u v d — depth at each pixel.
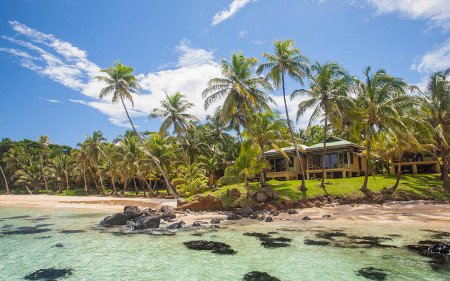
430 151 40.00
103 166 75.31
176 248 16.91
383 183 38.22
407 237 18.22
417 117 38.03
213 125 64.75
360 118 36.69
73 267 13.79
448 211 26.58
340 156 48.34
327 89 37.91
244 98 39.34
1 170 90.50
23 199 58.50
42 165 89.50
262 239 18.72
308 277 12.04
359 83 37.47
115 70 47.50
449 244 15.97
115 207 42.59
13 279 12.35
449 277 11.62
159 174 61.09
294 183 40.22
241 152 35.41
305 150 49.62
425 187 36.53
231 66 40.25
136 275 12.59
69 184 92.31
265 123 40.06
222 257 14.98
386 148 39.94
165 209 29.30
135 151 62.12
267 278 12.01
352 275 12.12
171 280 11.93
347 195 34.66
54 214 35.22
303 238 18.78
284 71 39.22
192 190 43.91
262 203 32.31
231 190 34.56
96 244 18.23
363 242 17.34
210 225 24.06
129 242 18.64
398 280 11.48
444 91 38.50
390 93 35.50
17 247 17.75
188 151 60.47
